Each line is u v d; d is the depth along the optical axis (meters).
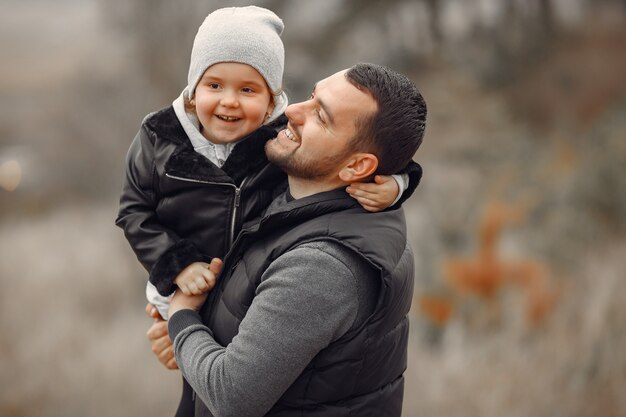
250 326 1.74
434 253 5.80
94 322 7.34
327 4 16.14
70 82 15.33
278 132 1.97
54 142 14.12
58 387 5.86
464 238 5.84
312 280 1.73
